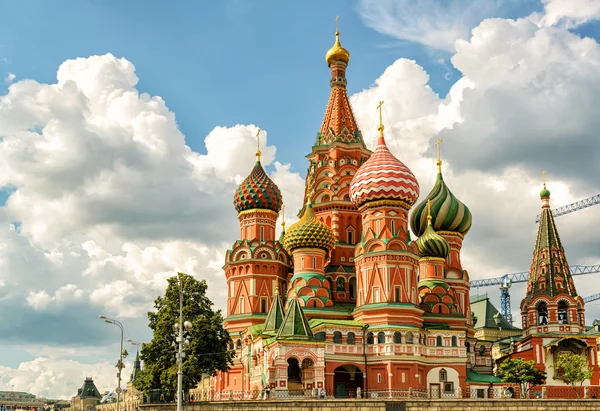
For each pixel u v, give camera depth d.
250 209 119.12
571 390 105.81
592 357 114.69
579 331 116.94
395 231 106.56
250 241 116.19
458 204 125.69
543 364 114.56
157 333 90.06
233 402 81.25
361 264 106.69
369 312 102.56
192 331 88.94
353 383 101.19
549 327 116.75
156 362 90.06
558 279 119.00
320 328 99.12
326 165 124.88
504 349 151.62
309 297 108.19
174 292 92.88
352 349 99.88
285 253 118.31
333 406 80.62
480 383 104.88
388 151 111.12
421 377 100.44
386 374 98.19
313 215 113.75
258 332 101.31
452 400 82.44
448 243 118.50
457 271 124.00
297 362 97.56
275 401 80.81
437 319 108.81
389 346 98.88
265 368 93.25
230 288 116.88
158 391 89.12
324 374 94.00
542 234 123.38
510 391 101.69
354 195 110.31
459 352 103.25
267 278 115.19
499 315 180.88
